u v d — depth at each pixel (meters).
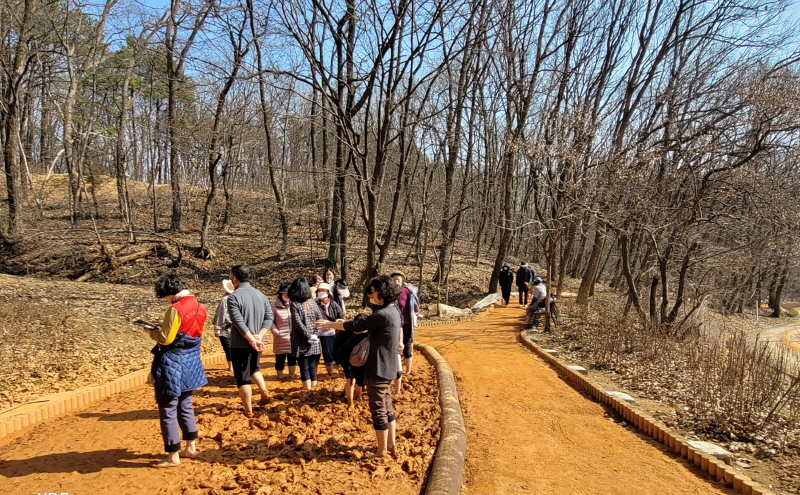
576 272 29.62
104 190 32.00
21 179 19.55
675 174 11.96
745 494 3.93
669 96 13.37
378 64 13.55
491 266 27.09
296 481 3.91
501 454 4.68
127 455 4.51
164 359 4.25
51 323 8.91
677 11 15.73
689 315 11.12
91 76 21.55
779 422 5.39
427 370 8.12
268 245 23.30
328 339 7.63
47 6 17.72
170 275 4.43
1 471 4.15
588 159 13.34
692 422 5.50
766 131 10.25
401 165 15.16
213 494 3.69
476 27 14.53
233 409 5.91
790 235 11.32
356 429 5.27
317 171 14.58
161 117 21.09
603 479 4.19
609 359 8.64
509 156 19.95
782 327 28.59
